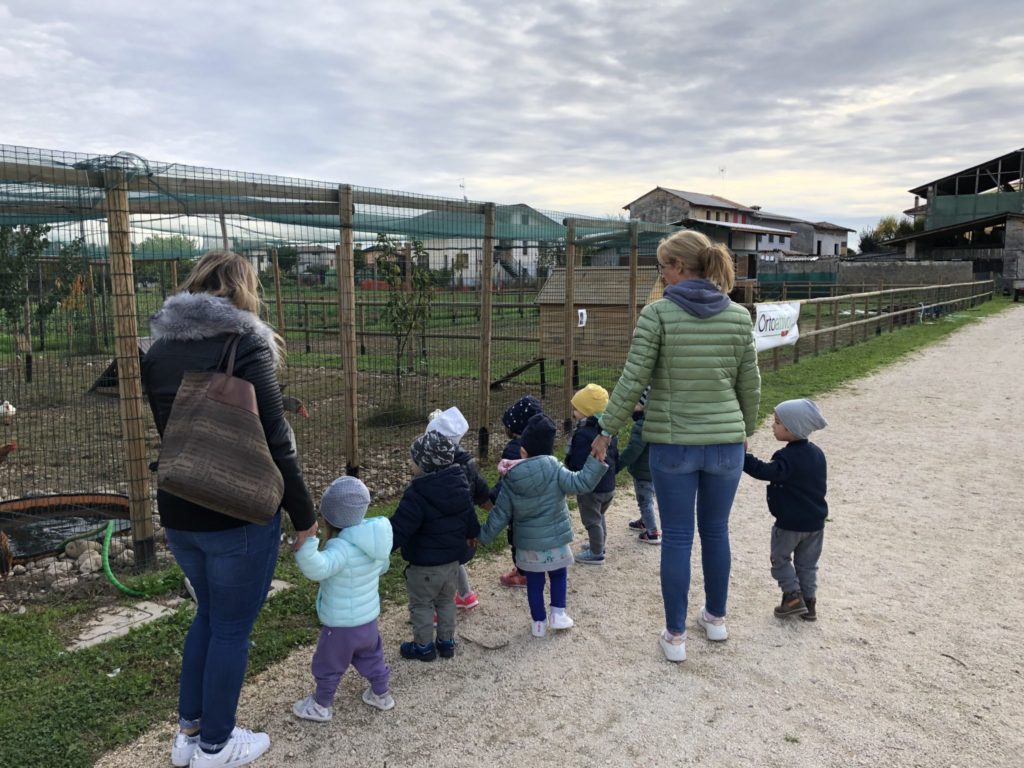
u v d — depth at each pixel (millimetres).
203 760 2686
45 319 5812
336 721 3100
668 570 3520
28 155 3770
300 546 2832
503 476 3789
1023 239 39875
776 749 2918
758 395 3586
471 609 4164
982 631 3855
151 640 3635
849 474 6891
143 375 2611
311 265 9578
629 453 4754
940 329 20906
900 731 3020
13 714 3018
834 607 4148
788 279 40250
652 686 3371
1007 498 6117
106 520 4953
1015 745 2920
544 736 3012
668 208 59406
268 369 2545
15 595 4203
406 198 5820
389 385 10258
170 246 6461
